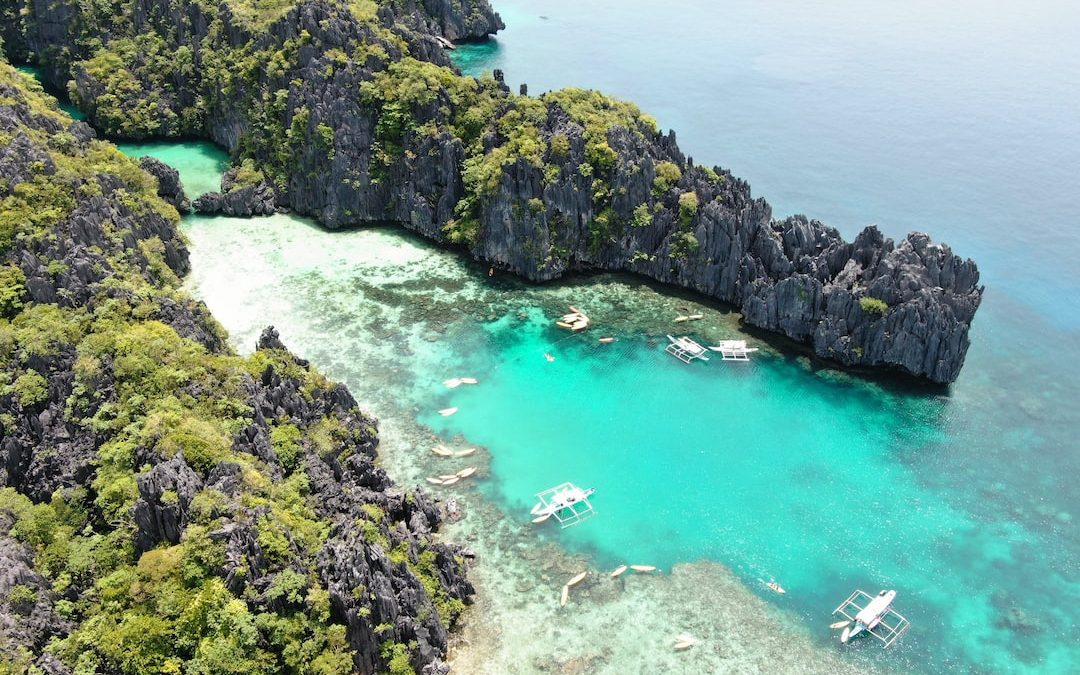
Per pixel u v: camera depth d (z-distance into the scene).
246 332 117.69
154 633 63.97
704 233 125.75
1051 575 86.12
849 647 78.31
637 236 132.25
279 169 151.25
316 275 132.62
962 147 190.50
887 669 76.31
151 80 174.75
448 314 125.06
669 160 135.50
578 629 79.38
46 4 187.75
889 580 85.38
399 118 141.38
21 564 68.50
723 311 127.31
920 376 113.25
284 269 133.75
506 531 90.12
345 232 145.62
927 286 111.06
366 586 70.12
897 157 185.12
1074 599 83.44
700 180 130.12
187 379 87.31
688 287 131.00
